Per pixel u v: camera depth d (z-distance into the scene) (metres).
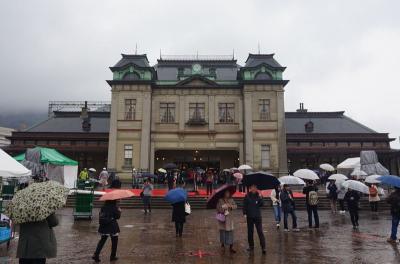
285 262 10.40
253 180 12.22
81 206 19.92
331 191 24.48
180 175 34.16
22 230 7.45
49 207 7.19
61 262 10.45
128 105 43.56
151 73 44.34
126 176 42.03
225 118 44.38
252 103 43.62
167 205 27.11
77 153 48.72
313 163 49.12
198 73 45.12
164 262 10.41
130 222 19.25
